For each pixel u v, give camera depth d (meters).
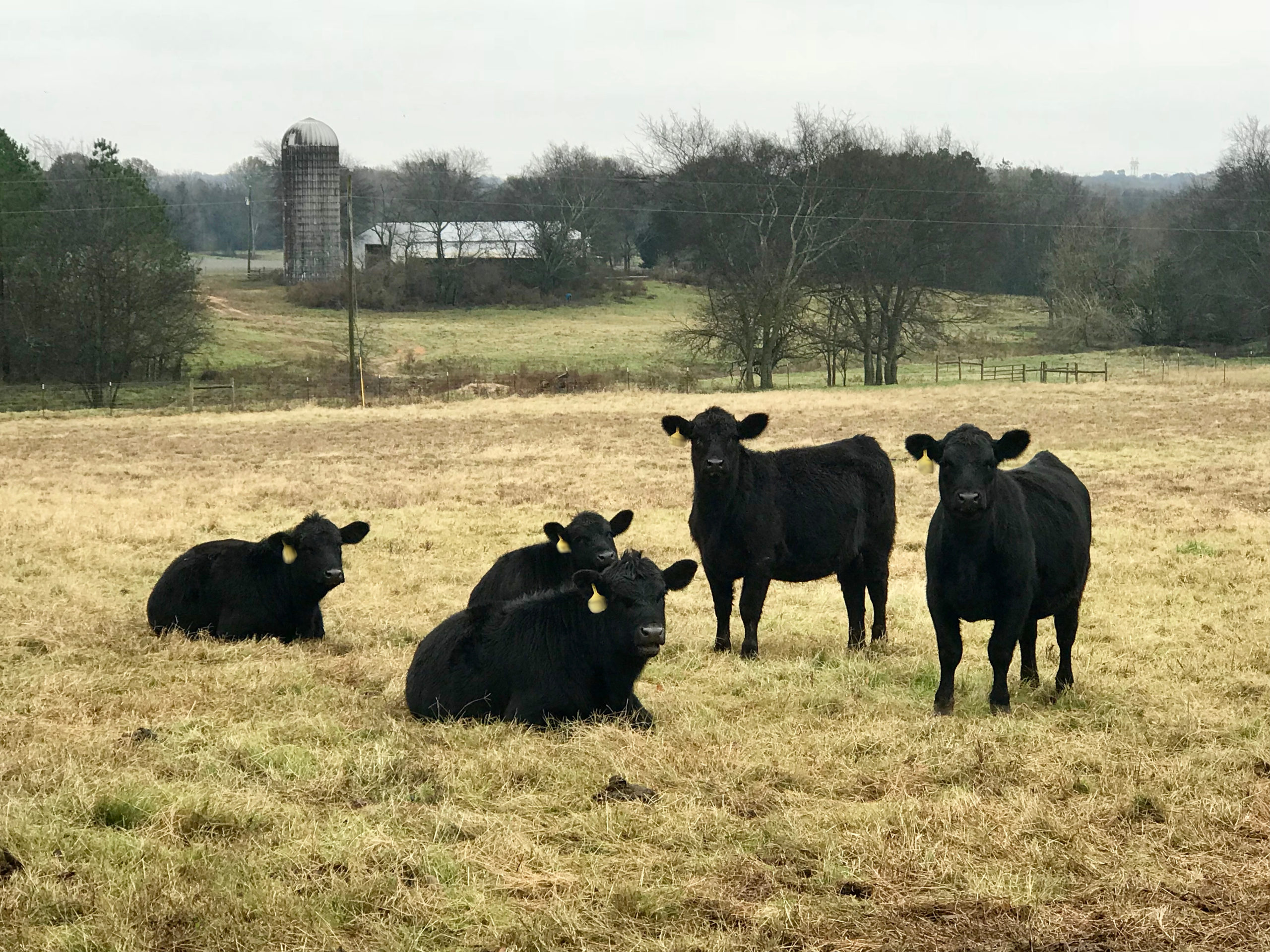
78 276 59.94
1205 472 25.23
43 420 44.34
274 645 11.27
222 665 10.29
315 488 24.20
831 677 9.98
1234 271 76.12
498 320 98.19
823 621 12.96
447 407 47.00
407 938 5.14
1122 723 8.47
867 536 11.82
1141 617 12.45
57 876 5.60
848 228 58.47
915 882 5.79
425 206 107.44
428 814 6.43
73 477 26.84
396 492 23.34
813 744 7.85
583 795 6.92
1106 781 7.11
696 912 5.46
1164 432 33.38
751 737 7.98
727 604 11.44
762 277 58.81
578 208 109.50
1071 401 44.88
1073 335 82.69
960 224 60.00
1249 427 34.56
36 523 19.12
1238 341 79.12
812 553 11.40
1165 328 80.25
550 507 21.25
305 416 44.38
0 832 5.94
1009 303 102.50
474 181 118.38
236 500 22.44
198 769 7.17
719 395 52.03
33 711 8.48
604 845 6.17
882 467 12.09
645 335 91.19
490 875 5.77
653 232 120.88
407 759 7.28
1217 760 7.57
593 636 8.43
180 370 68.56
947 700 8.99
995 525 8.74
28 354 62.09
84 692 9.07
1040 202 108.62
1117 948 5.21
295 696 9.18
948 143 64.25
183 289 64.00
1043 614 9.59
